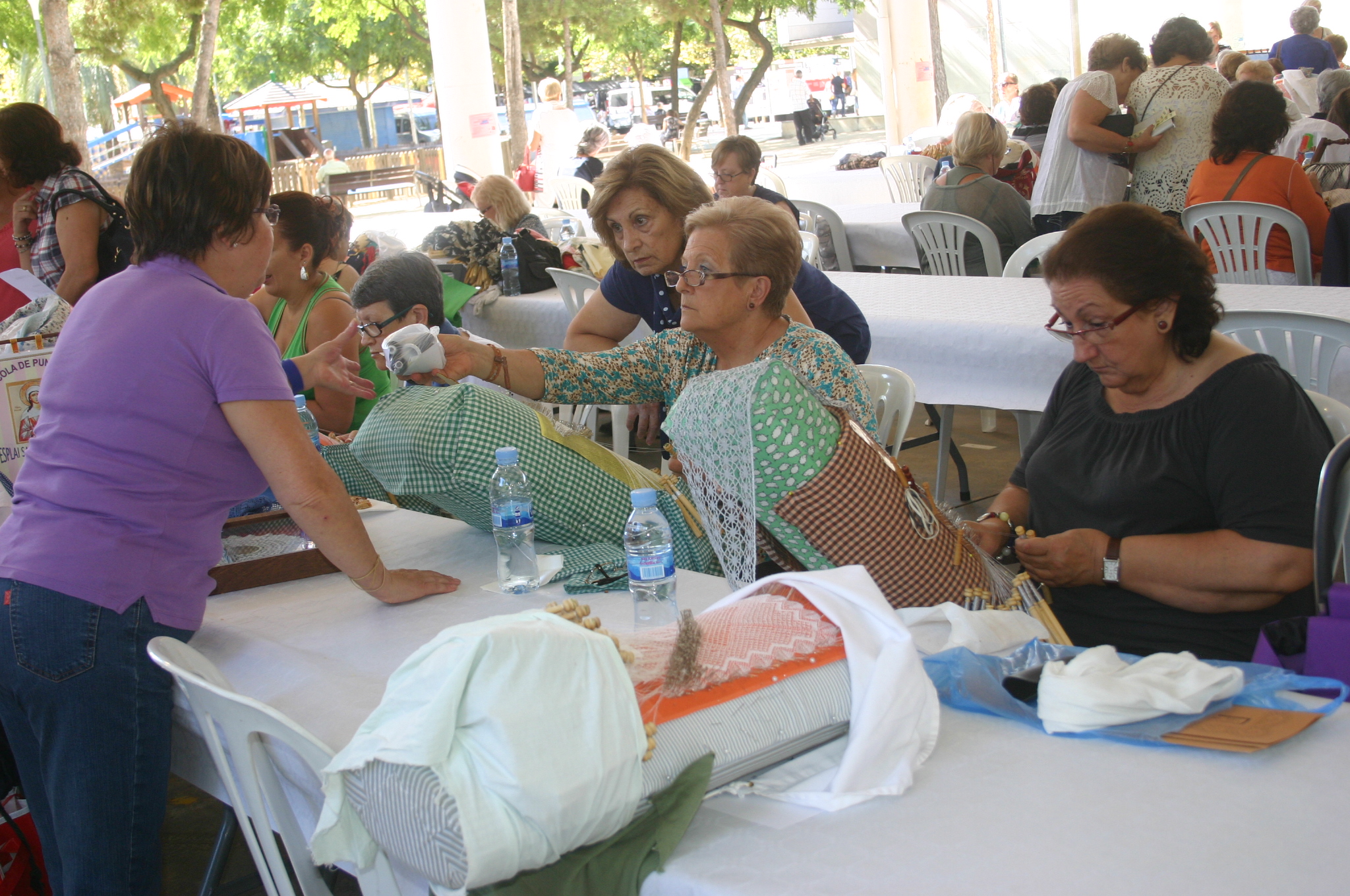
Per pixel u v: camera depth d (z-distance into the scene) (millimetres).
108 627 1538
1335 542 1666
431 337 2238
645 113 36094
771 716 1188
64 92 14047
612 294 3139
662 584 1662
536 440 1965
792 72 33406
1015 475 2312
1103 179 5184
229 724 1360
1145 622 1901
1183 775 1135
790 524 1618
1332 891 926
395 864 1232
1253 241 4156
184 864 2527
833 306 2795
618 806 1062
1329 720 1224
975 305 3762
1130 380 1881
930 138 12766
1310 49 9164
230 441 1643
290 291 3320
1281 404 1766
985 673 1339
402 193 20297
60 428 1603
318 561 2104
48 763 1585
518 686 1037
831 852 1050
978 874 987
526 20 24922
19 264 3922
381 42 27234
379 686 1538
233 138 1678
